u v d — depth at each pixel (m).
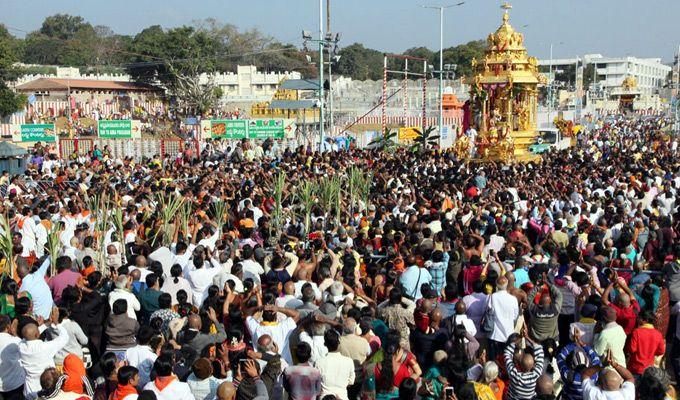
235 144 44.25
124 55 97.69
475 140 40.62
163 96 79.44
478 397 7.71
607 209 17.05
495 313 10.14
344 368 8.24
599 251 12.98
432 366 8.30
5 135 44.56
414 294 11.41
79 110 64.94
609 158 33.34
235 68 114.69
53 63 110.31
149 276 10.88
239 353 8.36
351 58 127.94
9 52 58.62
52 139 39.97
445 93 66.81
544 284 10.76
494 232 14.35
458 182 23.25
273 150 39.78
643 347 9.38
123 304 9.77
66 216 16.84
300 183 19.69
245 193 19.89
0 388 8.88
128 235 15.47
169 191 19.64
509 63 40.25
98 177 22.77
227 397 7.17
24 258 13.07
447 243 13.50
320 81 36.47
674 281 12.04
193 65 77.44
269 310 9.30
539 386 7.67
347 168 25.28
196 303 11.73
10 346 8.95
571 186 21.47
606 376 7.39
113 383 8.00
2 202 18.42
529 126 42.44
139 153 42.41
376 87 80.62
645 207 19.78
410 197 19.41
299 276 11.33
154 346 8.78
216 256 12.75
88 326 10.34
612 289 11.28
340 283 10.52
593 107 111.50
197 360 8.02
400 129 46.09
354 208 19.58
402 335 9.77
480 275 11.90
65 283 11.69
